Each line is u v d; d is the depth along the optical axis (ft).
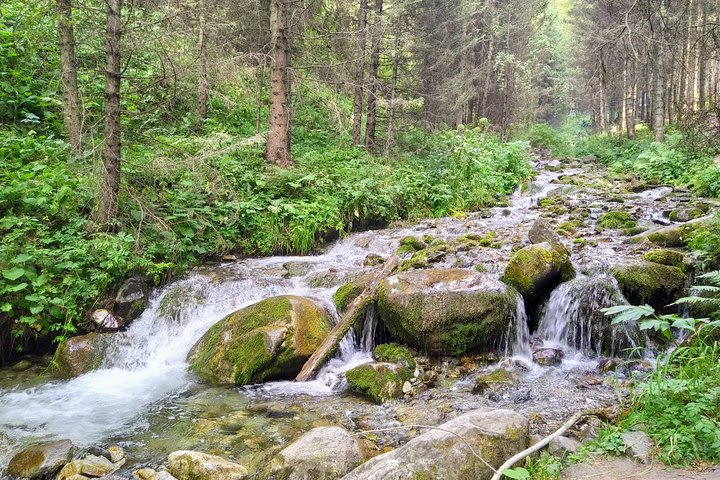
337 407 17.25
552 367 19.69
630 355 18.80
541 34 113.50
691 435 10.75
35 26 31.71
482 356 20.51
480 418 12.19
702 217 30.81
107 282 23.88
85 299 23.07
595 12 81.51
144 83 37.11
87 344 21.50
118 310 23.77
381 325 22.40
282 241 32.86
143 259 25.16
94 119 31.53
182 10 30.89
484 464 10.63
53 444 14.20
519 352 21.21
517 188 52.42
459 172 46.29
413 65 64.23
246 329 21.25
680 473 9.97
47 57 36.94
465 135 54.85
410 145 58.08
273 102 39.32
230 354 20.38
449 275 21.80
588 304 21.03
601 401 16.31
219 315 24.99
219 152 30.50
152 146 31.19
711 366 13.15
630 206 38.22
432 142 56.24
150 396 18.75
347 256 32.55
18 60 35.45
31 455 13.69
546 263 22.11
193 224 29.43
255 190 34.99
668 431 11.10
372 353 21.36
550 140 94.94
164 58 31.60
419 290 20.84
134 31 27.40
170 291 25.50
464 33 71.26
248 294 25.98
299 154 45.21
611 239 29.45
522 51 102.53
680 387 11.94
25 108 33.96
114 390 19.33
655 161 53.01
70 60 28.32
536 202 45.68
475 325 20.26
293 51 48.37
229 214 32.09
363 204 37.70
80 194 25.91
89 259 23.65
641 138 83.46
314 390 18.92
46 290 22.08
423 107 65.57
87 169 25.21
